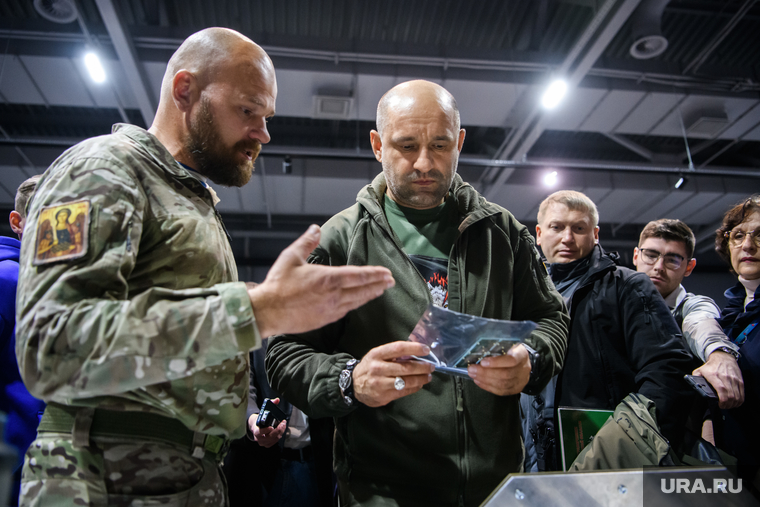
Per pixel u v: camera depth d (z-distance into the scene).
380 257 1.44
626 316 1.91
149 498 0.93
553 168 6.11
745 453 1.88
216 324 0.85
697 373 1.80
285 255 0.90
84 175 0.96
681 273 2.50
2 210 7.61
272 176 6.78
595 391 1.86
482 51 5.26
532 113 5.75
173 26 4.92
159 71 5.08
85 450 0.92
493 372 1.12
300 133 6.67
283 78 5.28
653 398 1.65
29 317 0.84
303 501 2.09
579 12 4.93
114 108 6.12
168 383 0.99
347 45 5.10
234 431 1.08
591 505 0.91
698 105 5.92
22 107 6.05
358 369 1.15
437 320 1.01
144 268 1.01
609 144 7.20
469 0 4.84
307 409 1.28
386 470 1.29
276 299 0.87
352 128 6.63
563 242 2.25
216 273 1.08
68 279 0.85
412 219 1.55
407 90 1.46
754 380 1.90
